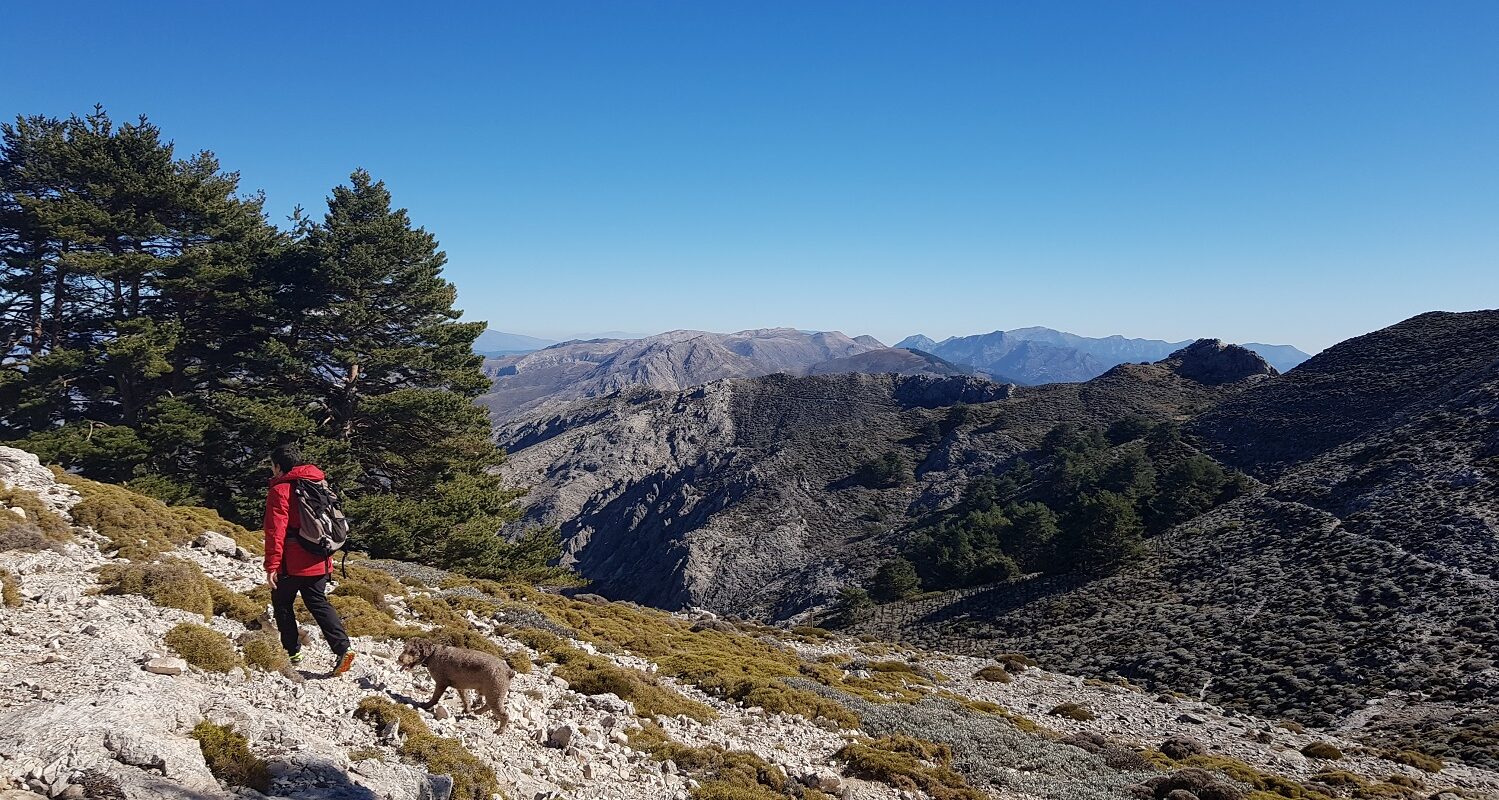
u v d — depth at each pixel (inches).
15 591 321.7
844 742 519.5
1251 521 2509.8
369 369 1219.2
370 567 761.0
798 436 6318.9
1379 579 1747.0
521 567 1391.5
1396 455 2501.2
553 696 429.7
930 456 5575.8
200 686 263.7
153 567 373.7
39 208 1048.8
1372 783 749.3
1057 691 1214.9
